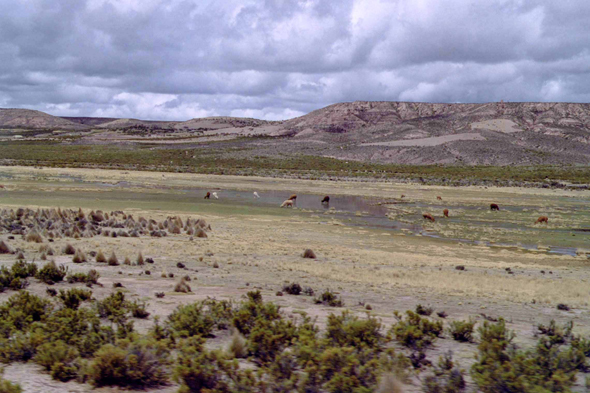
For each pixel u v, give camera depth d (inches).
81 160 5708.7
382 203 2618.1
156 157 6304.1
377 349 357.7
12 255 815.7
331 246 1253.7
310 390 276.7
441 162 7076.8
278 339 341.7
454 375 301.9
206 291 613.3
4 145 7819.9
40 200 2043.6
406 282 788.0
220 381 282.2
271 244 1222.3
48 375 289.6
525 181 4613.7
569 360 337.7
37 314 404.2
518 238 1600.6
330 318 407.2
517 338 435.8
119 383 282.0
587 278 967.0
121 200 2194.9
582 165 6560.0
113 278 671.1
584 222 2043.6
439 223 1900.8
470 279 846.5
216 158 6373.0
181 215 1768.0
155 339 343.0
